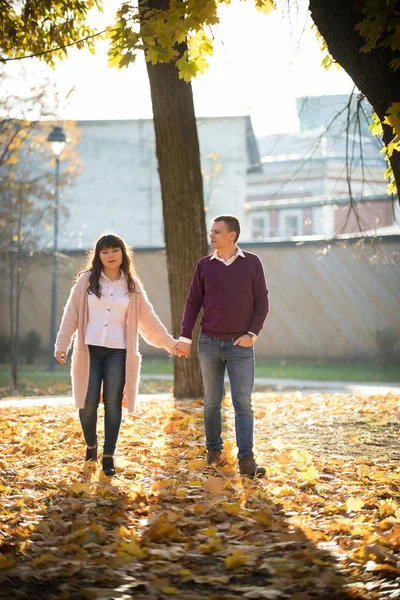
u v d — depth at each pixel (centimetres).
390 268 3416
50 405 1747
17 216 3625
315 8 898
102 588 573
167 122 1730
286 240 3675
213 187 5631
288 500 819
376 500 815
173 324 1784
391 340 3400
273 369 3309
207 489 839
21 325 4222
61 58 1592
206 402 1015
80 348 972
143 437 1258
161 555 635
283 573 596
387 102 884
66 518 753
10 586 579
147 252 3981
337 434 1306
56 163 3444
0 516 753
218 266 980
